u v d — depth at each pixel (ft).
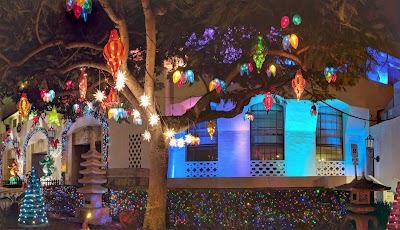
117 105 48.21
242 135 59.52
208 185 59.11
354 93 64.80
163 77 61.72
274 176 59.26
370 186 41.34
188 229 49.32
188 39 49.19
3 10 42.39
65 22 46.55
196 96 60.23
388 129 60.39
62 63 48.73
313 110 53.78
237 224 48.70
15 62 43.98
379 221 43.60
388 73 71.10
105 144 72.95
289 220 48.44
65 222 56.34
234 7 37.52
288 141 60.34
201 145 60.95
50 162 99.81
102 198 60.64
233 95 49.93
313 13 38.40
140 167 65.62
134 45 51.29
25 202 53.93
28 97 56.29
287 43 32.89
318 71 47.78
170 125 45.29
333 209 48.73
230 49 48.62
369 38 40.83
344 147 64.03
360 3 39.99
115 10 41.09
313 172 60.85
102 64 44.34
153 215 45.50
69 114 67.67
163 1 41.29
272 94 54.70
